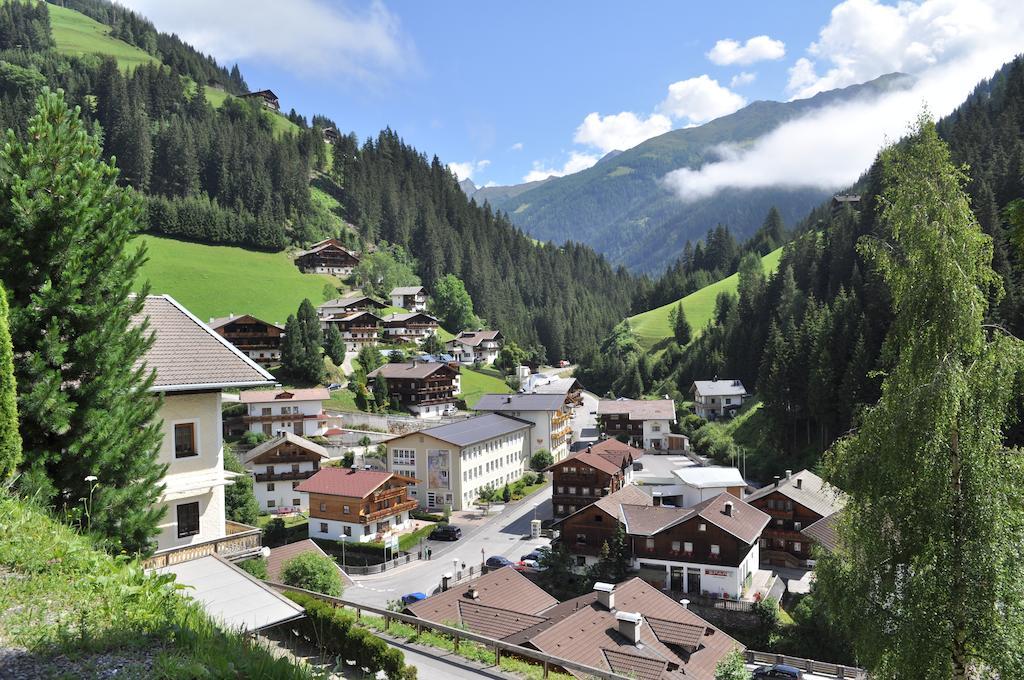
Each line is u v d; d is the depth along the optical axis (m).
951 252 16.00
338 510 62.88
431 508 77.88
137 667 8.39
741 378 131.25
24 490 14.62
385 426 104.31
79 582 10.98
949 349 16.09
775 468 89.00
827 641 43.00
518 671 18.62
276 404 95.00
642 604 34.12
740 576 51.41
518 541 65.44
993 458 15.33
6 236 15.86
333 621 18.62
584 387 174.88
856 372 80.94
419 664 19.02
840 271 120.88
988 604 14.67
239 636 10.36
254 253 176.75
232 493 56.09
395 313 168.25
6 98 172.38
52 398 15.48
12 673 8.05
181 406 21.50
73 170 16.91
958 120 162.50
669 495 73.81
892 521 16.42
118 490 16.69
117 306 17.31
